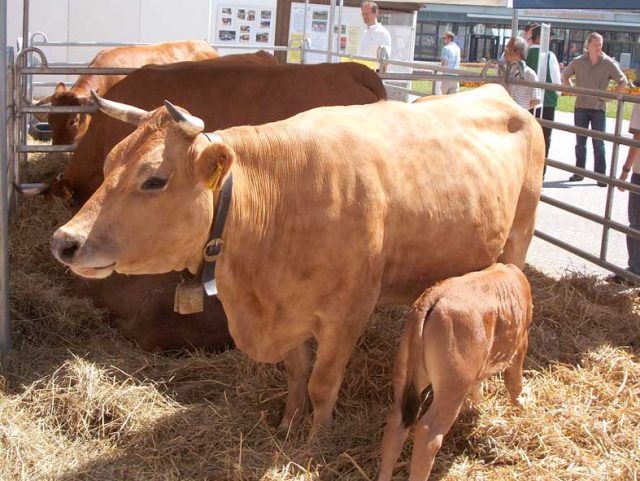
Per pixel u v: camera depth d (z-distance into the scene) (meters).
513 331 2.97
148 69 4.77
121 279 4.01
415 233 3.08
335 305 2.90
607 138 5.14
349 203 2.85
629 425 3.29
